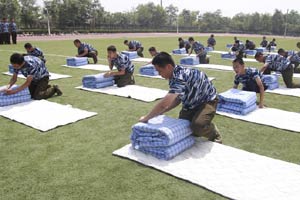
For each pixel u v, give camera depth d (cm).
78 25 5078
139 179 324
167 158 359
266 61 781
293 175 326
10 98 580
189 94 384
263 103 625
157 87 757
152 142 366
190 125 388
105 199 289
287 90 743
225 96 548
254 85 598
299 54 1127
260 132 461
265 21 7112
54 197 292
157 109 374
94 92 698
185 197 293
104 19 6322
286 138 439
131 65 762
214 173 331
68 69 1009
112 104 603
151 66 912
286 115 533
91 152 388
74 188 307
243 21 7525
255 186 306
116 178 326
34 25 5009
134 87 742
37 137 434
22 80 814
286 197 287
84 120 506
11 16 4975
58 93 666
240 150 386
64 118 509
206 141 412
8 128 467
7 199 289
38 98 624
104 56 1412
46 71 637
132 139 388
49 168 346
